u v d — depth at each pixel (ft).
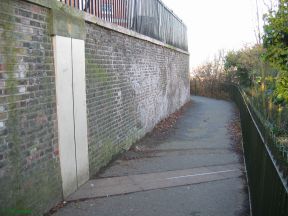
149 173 22.94
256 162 16.40
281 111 23.99
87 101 20.79
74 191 19.16
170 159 26.66
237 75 75.41
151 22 38.75
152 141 33.37
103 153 23.52
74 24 18.66
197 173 23.07
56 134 17.07
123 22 28.53
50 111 16.47
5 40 13.00
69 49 18.12
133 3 31.32
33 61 14.97
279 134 21.25
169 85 49.85
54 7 16.53
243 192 19.51
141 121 33.68
